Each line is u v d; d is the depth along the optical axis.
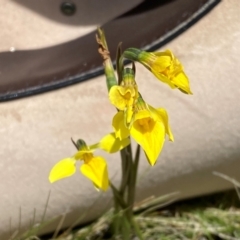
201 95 0.19
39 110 0.19
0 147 0.19
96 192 0.21
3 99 0.19
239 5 0.19
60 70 0.20
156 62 0.13
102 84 0.19
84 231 0.22
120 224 0.21
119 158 0.20
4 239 0.21
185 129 0.20
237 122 0.20
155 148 0.12
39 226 0.21
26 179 0.20
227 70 0.19
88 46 0.21
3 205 0.20
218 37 0.19
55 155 0.19
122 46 0.20
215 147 0.20
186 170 0.21
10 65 0.21
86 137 0.19
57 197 0.20
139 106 0.12
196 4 0.19
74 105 0.19
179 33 0.19
